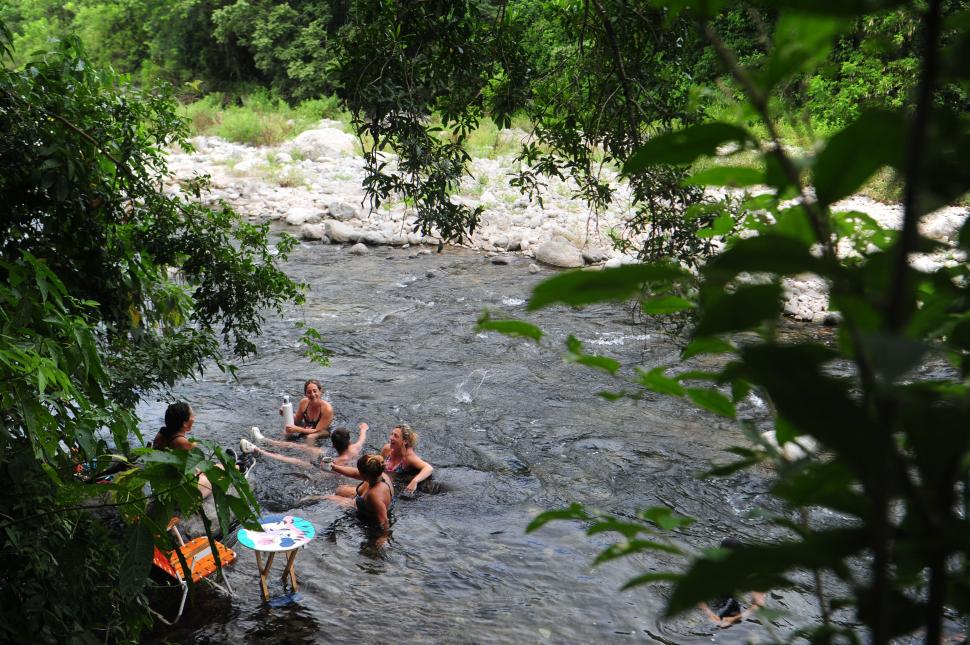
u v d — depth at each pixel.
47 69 5.51
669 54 4.57
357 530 7.51
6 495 3.81
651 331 13.01
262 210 22.25
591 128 4.86
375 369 11.70
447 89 5.14
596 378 11.30
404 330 13.34
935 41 0.52
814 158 0.63
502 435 9.61
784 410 0.51
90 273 5.85
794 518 7.25
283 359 11.95
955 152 0.56
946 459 0.55
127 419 3.94
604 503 8.05
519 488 8.36
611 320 13.66
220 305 6.49
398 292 15.53
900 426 0.57
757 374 0.53
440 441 9.44
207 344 6.32
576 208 20.56
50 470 3.35
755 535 7.37
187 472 3.01
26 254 3.63
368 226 20.33
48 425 3.38
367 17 4.89
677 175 4.25
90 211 5.75
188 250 6.32
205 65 37.53
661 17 4.48
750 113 0.77
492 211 20.50
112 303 6.07
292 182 24.72
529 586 6.65
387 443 9.39
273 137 30.12
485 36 5.17
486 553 7.15
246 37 35.12
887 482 0.50
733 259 0.56
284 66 34.88
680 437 9.52
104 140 5.61
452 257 18.17
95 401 3.90
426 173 5.16
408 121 5.01
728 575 0.55
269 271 6.72
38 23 34.34
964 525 0.55
